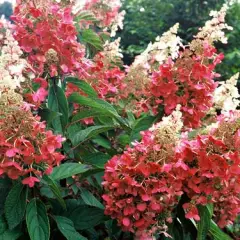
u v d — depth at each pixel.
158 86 1.02
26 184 0.80
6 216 0.78
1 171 0.73
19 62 0.87
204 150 0.79
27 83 0.90
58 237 0.91
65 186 1.02
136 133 1.05
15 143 0.73
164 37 1.07
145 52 1.19
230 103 0.98
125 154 0.81
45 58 0.97
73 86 1.14
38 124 0.75
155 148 0.78
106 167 0.82
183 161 0.81
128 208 0.80
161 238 0.95
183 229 0.90
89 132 0.94
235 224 1.27
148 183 0.78
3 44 1.09
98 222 0.89
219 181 0.79
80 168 0.85
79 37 1.30
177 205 0.87
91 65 1.09
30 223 0.78
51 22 0.98
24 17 1.00
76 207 0.91
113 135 1.18
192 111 1.00
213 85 1.03
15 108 0.74
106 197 0.82
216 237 0.91
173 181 0.78
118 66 1.35
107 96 1.25
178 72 1.00
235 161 0.76
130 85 1.21
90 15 1.30
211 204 0.84
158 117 1.06
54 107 0.98
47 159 0.77
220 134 0.79
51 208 0.91
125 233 0.94
